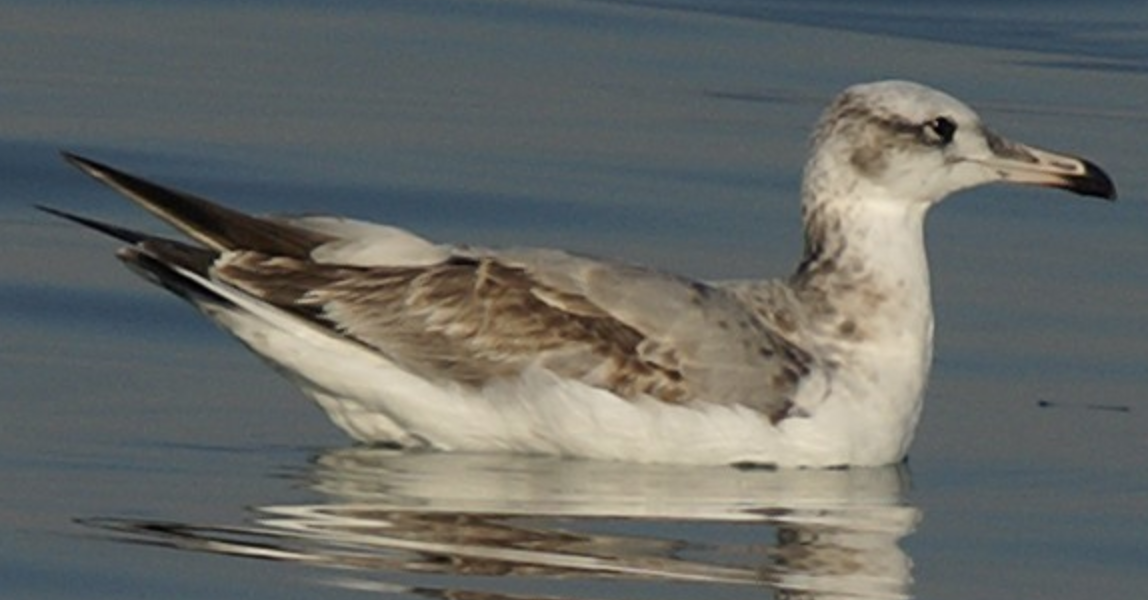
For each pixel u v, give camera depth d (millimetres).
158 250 16359
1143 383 19000
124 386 18078
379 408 16641
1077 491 16625
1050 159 17391
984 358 19469
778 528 15594
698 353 16531
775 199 22922
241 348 19000
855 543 15422
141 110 24609
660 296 16594
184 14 27469
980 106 25672
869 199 17266
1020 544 15562
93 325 19406
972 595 14633
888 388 16953
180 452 16688
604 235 21922
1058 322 20312
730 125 24812
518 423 16531
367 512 15531
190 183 22812
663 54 27031
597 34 27562
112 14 27297
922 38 28359
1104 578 15000
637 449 16531
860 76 26609
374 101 25141
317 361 16516
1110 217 22859
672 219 22344
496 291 16547
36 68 25594
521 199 22703
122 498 15695
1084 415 18266
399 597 14062
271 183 22938
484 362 16500
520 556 14852
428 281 16594
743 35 27938
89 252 21141
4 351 18766
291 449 16828
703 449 16547
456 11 28094
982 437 17766
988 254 21891
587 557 14867
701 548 15172
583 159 23766
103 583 14234
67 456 16500
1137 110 25875
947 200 23266
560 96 25500
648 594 14289
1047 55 27938
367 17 27734
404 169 23359
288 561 14625
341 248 16688
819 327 16984
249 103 24906
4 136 23734
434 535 15125
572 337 16484
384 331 16484
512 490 16016
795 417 16625
